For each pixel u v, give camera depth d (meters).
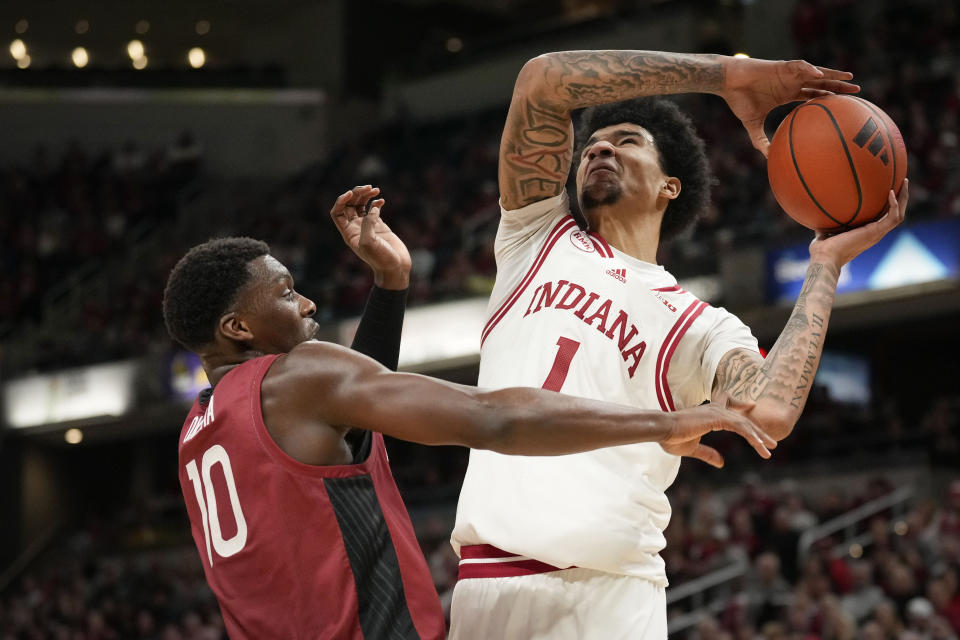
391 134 44.84
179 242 43.31
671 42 41.34
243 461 4.16
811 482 26.45
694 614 19.41
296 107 46.94
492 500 4.87
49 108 46.47
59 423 38.69
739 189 32.28
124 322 39.31
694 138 5.98
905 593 17.58
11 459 40.34
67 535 41.06
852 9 38.97
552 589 4.76
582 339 5.03
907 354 32.78
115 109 46.69
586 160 5.61
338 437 4.19
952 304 27.12
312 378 4.12
